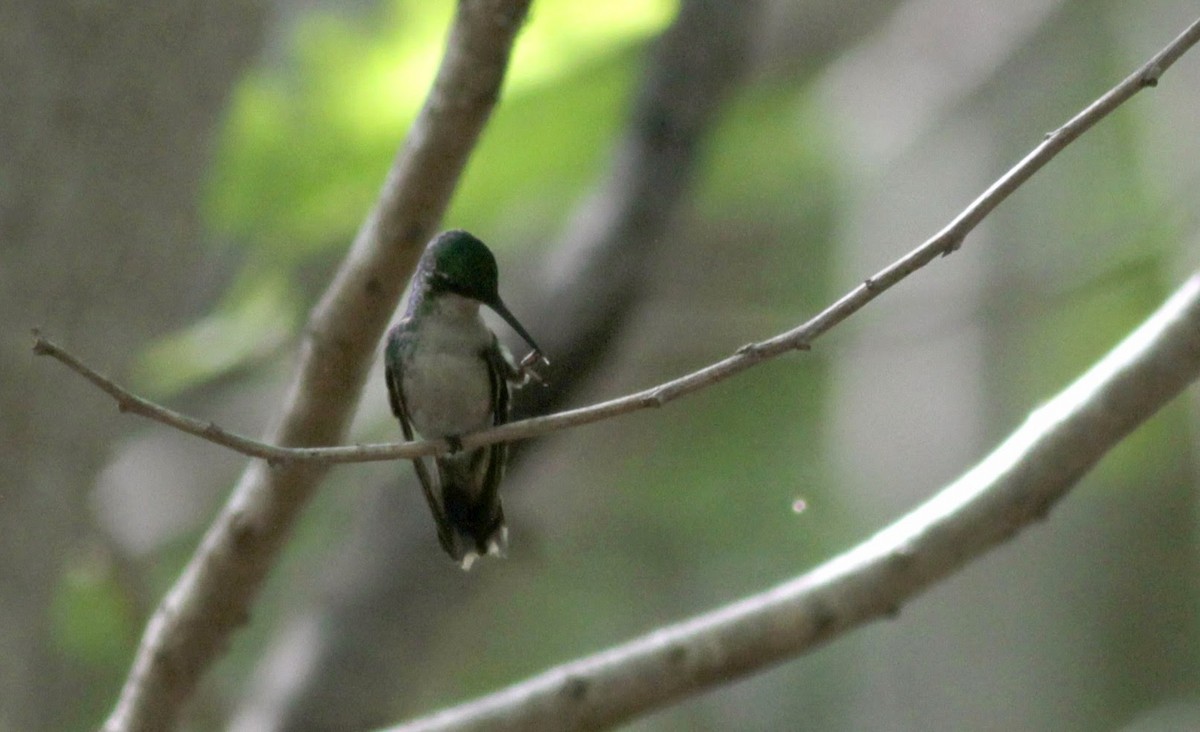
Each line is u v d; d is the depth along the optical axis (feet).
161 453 50.44
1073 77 61.62
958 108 59.67
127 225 26.30
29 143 25.17
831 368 54.65
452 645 45.11
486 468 21.21
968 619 59.47
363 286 18.51
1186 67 57.47
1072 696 61.26
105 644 41.16
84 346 25.98
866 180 59.88
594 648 52.49
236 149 38.17
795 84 58.75
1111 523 65.67
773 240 59.26
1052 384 55.42
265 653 47.19
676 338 49.47
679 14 36.91
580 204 42.11
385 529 37.76
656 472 52.21
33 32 25.13
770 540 53.16
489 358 21.31
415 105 38.50
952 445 55.01
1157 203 52.29
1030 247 56.85
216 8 26.81
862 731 60.08
